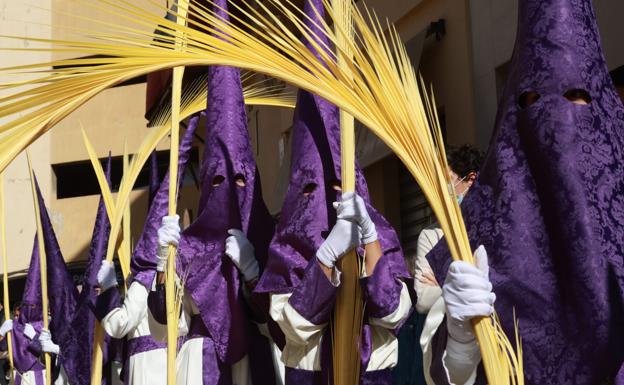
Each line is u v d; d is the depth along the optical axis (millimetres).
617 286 2305
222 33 2498
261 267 4516
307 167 3633
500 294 2434
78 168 20906
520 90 2504
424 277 3721
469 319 2303
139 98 20266
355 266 3293
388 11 10617
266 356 4582
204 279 4441
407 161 2400
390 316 3391
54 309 8406
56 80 2135
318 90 2459
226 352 4422
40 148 20594
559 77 2439
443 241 2697
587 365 2322
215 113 4656
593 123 2416
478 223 2562
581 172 2375
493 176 2559
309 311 3322
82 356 6957
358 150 10602
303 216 3590
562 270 2393
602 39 7195
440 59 9594
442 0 9531
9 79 18406
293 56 2500
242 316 4473
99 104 20500
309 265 3357
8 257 20203
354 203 3240
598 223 2344
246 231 4574
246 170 4605
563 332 2369
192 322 4605
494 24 8609
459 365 2502
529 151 2480
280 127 14203
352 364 3295
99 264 6961
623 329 2295
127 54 2266
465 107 9078
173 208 4289
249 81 6652
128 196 5207
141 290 5180
